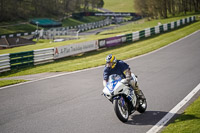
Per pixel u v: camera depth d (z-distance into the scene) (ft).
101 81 42.80
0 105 31.04
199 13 290.97
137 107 25.41
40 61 71.67
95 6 613.11
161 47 88.58
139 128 22.76
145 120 24.64
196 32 129.29
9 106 30.50
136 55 73.72
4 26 344.90
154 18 328.90
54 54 76.13
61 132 22.50
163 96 32.81
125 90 23.35
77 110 28.35
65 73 52.06
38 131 22.88
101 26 376.27
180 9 328.08
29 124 24.56
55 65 66.64
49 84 42.11
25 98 33.86
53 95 34.96
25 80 45.91
